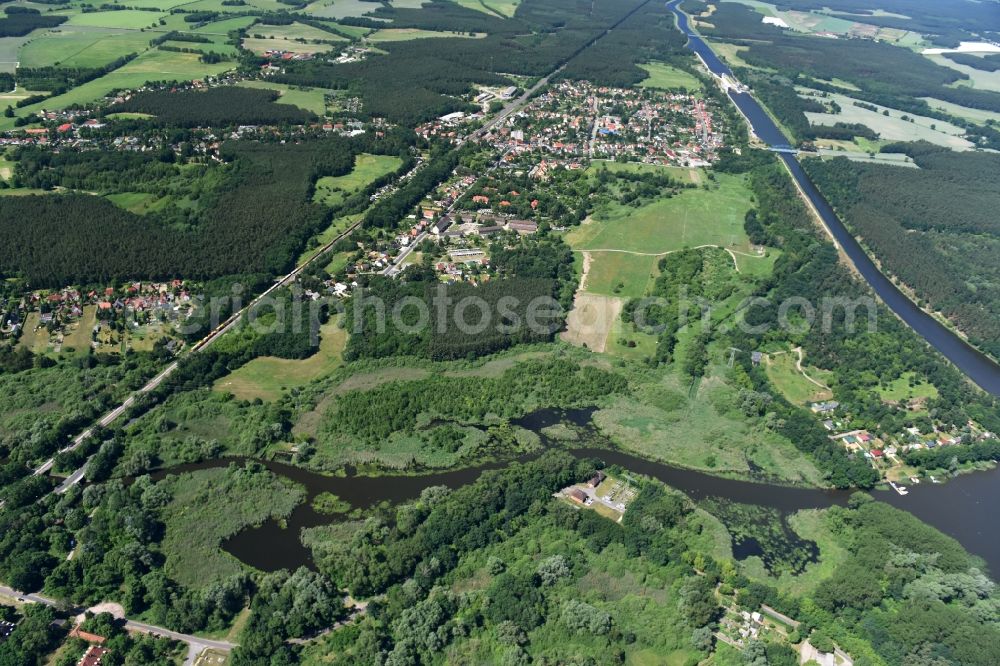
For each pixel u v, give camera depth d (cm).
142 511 17725
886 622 15875
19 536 16825
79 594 15712
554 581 16612
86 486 18750
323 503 18788
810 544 18362
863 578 16825
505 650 14862
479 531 17625
